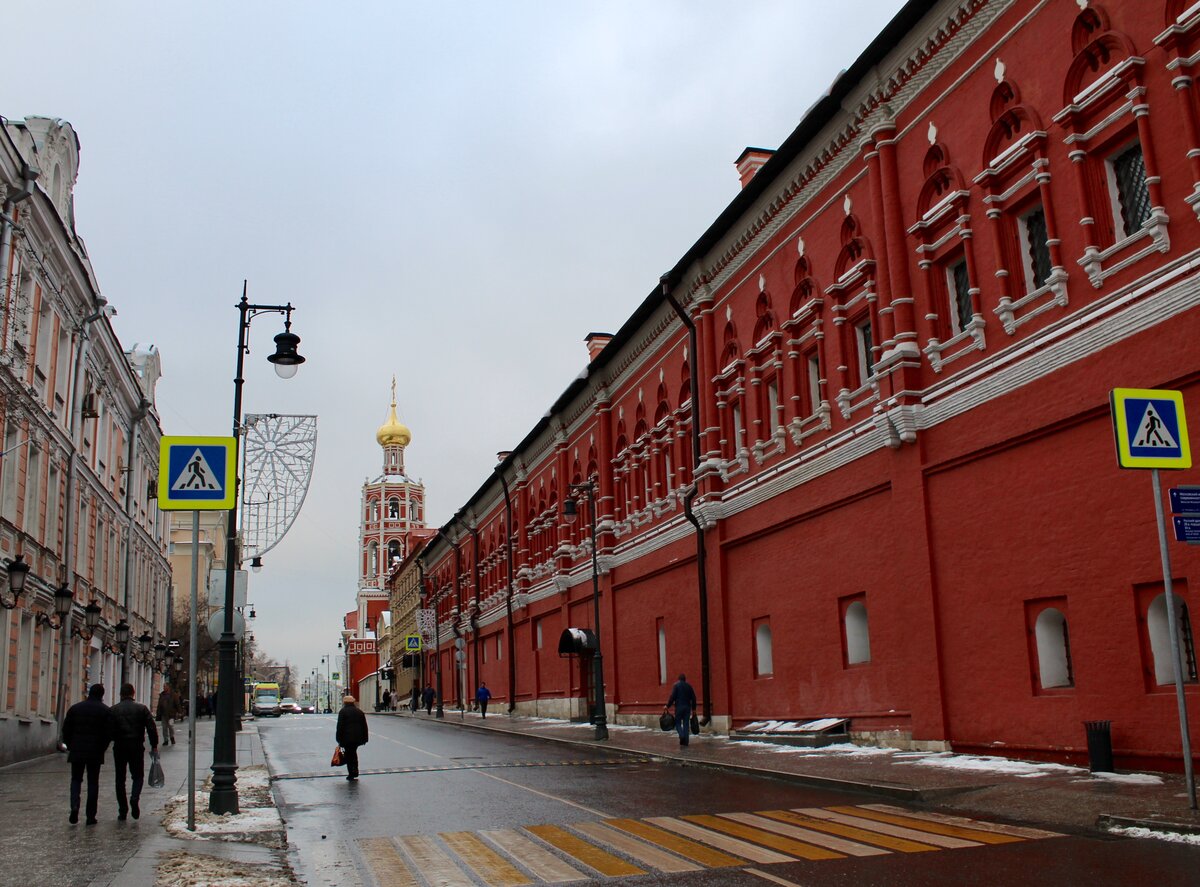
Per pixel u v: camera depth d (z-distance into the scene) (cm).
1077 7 1628
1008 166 1770
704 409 2939
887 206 2077
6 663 2477
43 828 1292
